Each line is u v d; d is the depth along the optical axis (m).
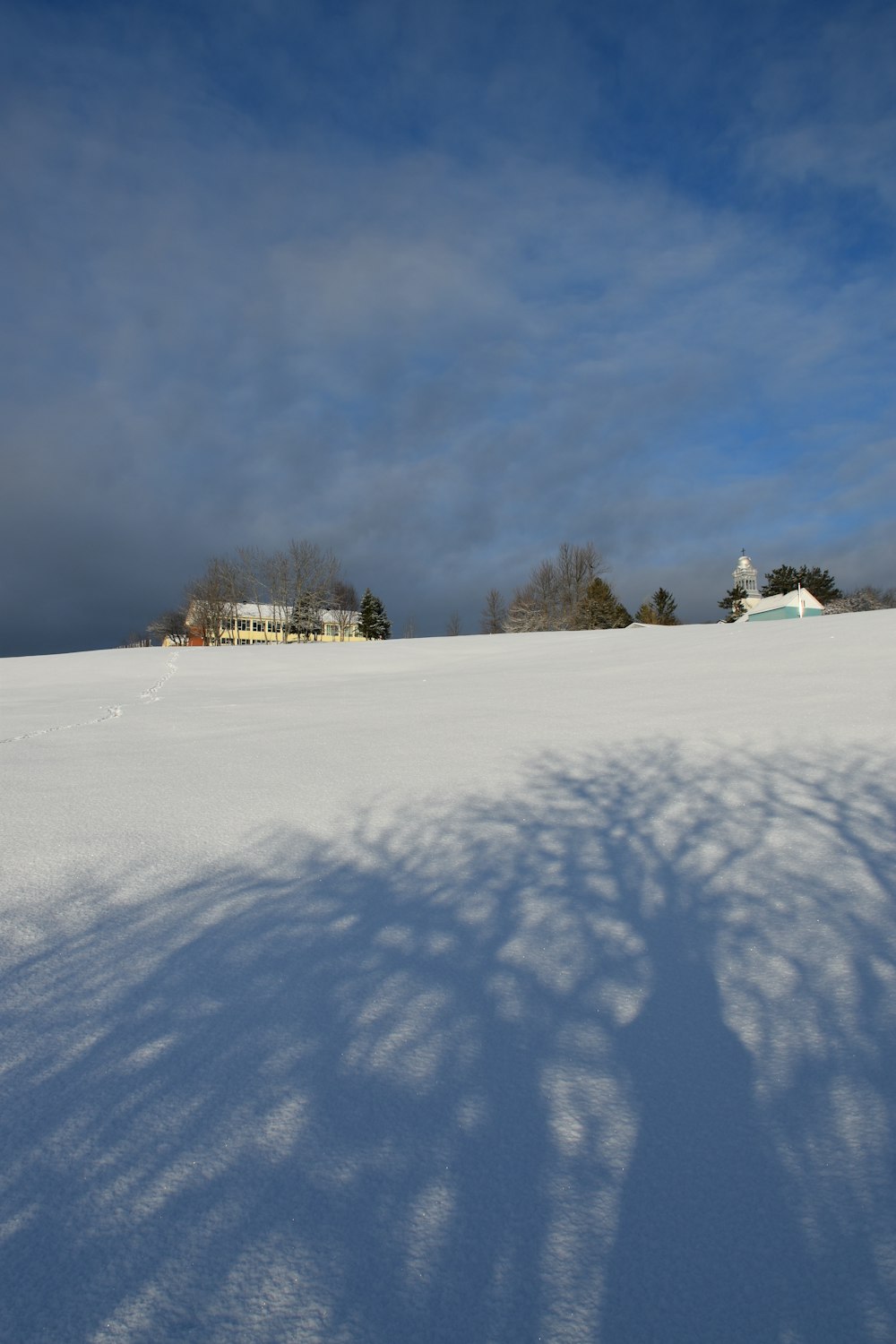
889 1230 1.50
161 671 19.38
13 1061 2.13
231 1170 1.69
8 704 11.78
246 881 3.56
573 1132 1.81
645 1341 1.28
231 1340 1.28
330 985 2.56
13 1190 1.63
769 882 3.36
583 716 7.72
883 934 2.81
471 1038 2.23
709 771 5.19
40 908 3.27
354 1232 1.51
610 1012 2.36
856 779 4.76
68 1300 1.36
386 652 23.88
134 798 5.04
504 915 3.13
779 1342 1.27
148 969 2.70
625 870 3.58
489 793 4.98
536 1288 1.39
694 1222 1.53
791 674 9.35
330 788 5.21
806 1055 2.10
